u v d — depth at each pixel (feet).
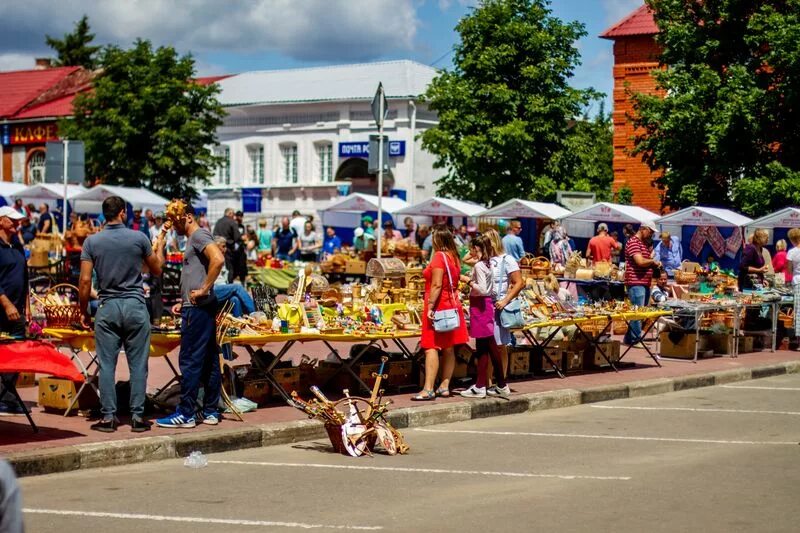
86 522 26.40
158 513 27.40
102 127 160.66
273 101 194.90
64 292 78.07
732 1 113.60
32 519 26.68
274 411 42.37
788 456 36.27
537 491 30.25
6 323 40.32
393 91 183.21
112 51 161.68
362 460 35.53
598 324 60.64
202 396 40.27
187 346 38.17
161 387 46.91
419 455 36.58
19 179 220.02
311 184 190.08
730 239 113.70
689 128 113.29
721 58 116.47
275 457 36.04
